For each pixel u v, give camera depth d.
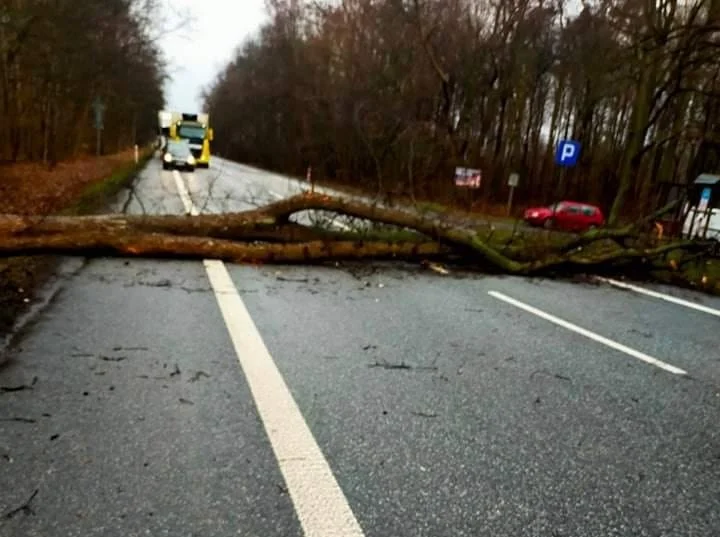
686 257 10.74
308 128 42.25
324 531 2.49
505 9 29.30
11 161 24.16
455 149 29.36
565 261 9.55
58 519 2.42
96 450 2.98
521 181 35.81
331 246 9.07
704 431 3.82
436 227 9.38
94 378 3.88
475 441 3.44
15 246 6.77
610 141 37.38
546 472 3.14
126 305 5.75
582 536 2.60
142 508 2.54
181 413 3.47
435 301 7.11
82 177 21.61
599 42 26.42
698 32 15.46
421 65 32.16
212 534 2.41
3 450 2.90
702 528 2.73
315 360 4.61
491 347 5.35
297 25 47.25
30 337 4.56
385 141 29.41
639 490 3.02
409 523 2.60
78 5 19.84
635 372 4.94
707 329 6.69
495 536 2.55
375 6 32.91
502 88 31.52
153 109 63.22
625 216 30.38
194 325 5.27
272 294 6.77
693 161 29.77
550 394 4.28
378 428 3.51
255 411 3.59
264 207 9.07
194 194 17.95
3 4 16.88
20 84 23.88
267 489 2.76
